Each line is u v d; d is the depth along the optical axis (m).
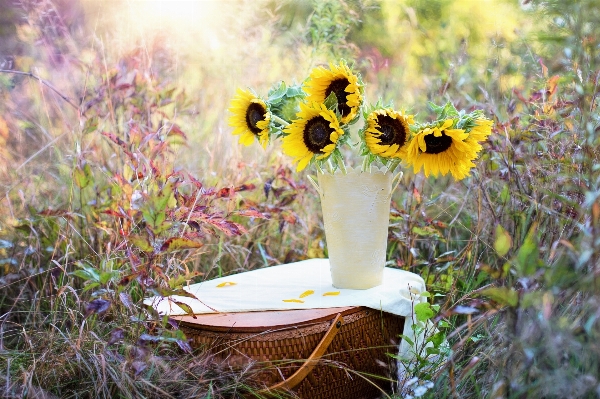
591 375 1.48
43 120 2.71
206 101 2.85
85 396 1.78
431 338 1.79
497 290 1.49
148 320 1.76
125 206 1.96
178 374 1.75
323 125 1.81
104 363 1.72
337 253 1.90
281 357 1.73
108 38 2.75
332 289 1.91
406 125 1.79
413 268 2.34
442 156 1.79
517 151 2.05
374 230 1.87
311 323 1.74
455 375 1.78
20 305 2.23
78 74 2.78
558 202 1.90
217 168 2.63
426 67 3.21
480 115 1.81
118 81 2.46
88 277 1.71
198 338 1.78
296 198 2.51
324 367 1.75
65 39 2.85
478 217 2.13
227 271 2.42
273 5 3.21
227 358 1.74
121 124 2.54
